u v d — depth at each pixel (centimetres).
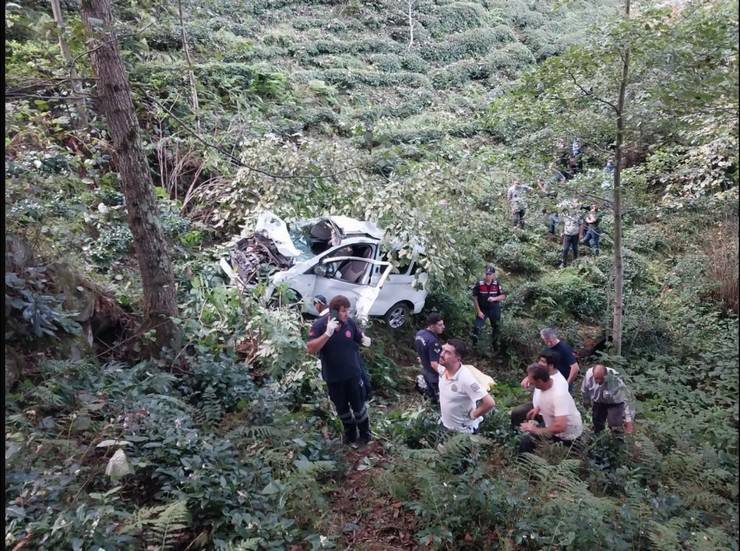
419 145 1842
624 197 964
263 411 633
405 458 575
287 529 462
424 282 1009
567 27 3003
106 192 1138
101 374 641
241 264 953
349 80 2262
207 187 1252
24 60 1053
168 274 750
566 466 511
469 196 1131
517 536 452
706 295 1197
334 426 712
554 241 1672
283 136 1673
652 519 471
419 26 2836
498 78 2659
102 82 688
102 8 696
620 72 865
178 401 602
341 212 1099
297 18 2589
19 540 392
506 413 748
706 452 556
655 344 1067
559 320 1273
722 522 473
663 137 888
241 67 1805
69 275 735
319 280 973
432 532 466
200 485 467
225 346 794
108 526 407
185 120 1403
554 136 958
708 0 771
